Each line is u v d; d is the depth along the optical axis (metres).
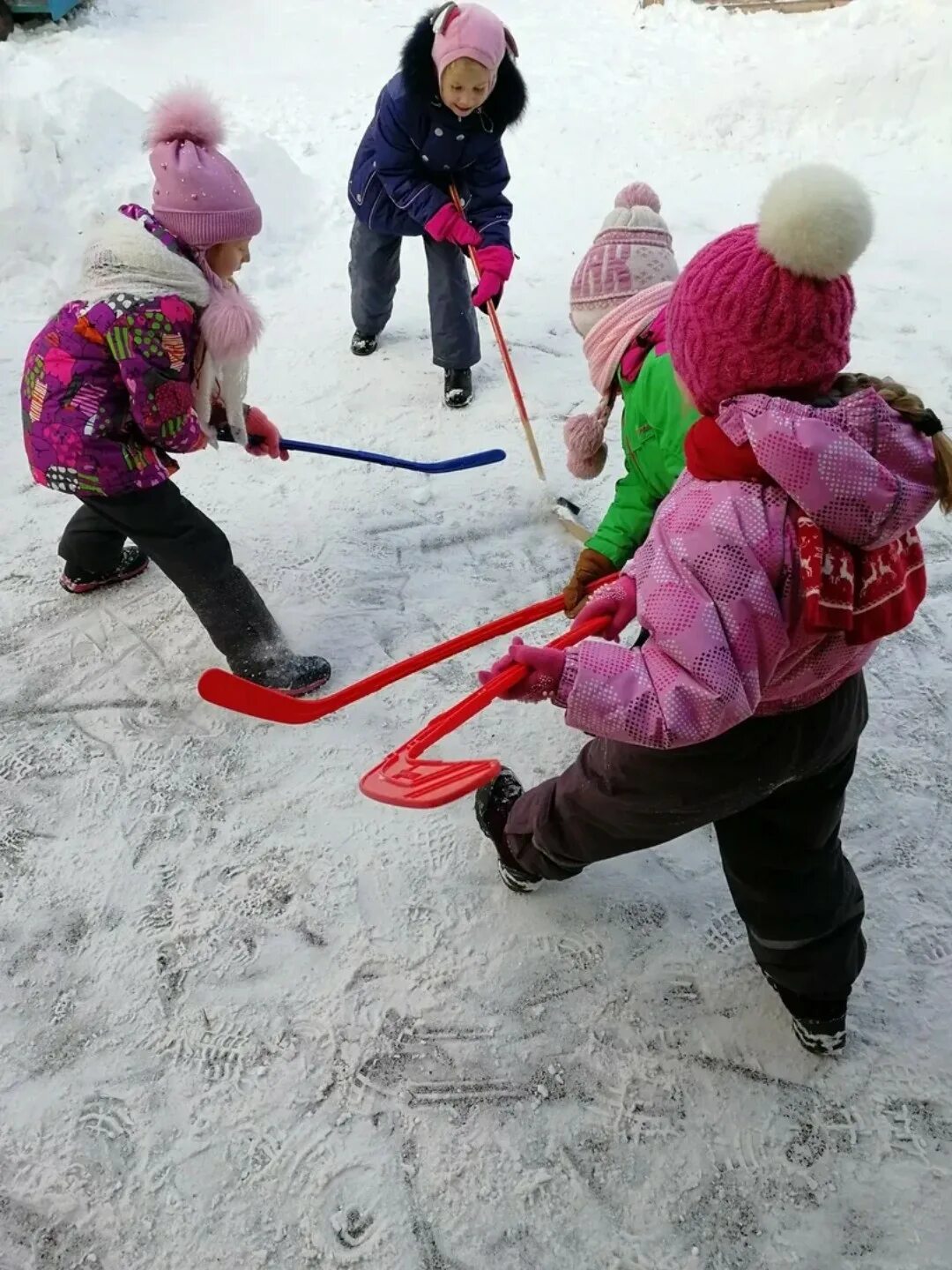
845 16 6.18
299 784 2.30
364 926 2.01
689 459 1.27
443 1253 1.58
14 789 2.30
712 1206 1.62
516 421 3.52
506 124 3.08
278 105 5.97
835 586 1.17
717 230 4.66
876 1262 1.54
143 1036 1.85
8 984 1.93
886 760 2.31
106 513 2.25
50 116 4.61
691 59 6.41
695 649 1.18
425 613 2.76
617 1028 1.84
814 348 1.15
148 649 2.66
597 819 1.63
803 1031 1.76
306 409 3.60
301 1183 1.65
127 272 2.08
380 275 3.60
